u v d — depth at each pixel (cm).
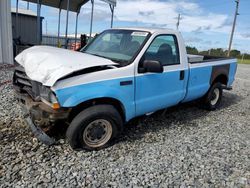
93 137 364
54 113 322
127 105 385
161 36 431
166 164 348
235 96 816
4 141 368
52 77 310
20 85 399
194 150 396
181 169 338
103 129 371
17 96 402
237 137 464
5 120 438
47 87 326
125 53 412
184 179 317
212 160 369
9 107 498
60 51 388
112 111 365
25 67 352
